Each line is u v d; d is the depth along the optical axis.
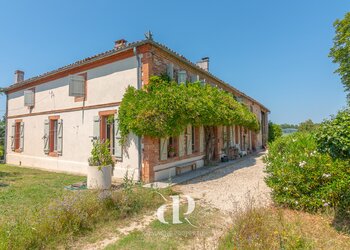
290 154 5.32
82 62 10.62
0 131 19.48
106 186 7.31
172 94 8.34
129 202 5.24
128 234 4.13
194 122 9.42
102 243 3.81
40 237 3.64
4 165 15.00
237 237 3.46
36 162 13.65
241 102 16.78
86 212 4.47
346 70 20.89
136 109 8.19
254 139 22.91
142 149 8.69
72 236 3.90
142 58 8.87
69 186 7.77
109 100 9.86
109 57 9.86
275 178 5.38
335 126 3.72
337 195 4.57
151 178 8.52
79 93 10.67
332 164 4.64
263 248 3.12
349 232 3.89
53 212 4.16
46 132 13.02
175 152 10.44
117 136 9.46
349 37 20.12
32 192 6.94
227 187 7.84
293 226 3.93
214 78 14.23
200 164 12.36
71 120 11.53
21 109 15.31
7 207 5.45
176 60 10.49
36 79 13.59
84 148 10.79
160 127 8.00
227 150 15.33
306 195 4.88
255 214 4.07
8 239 3.27
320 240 3.59
